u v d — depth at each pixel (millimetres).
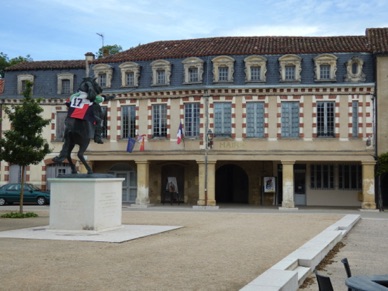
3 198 42281
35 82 45969
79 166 44188
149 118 41906
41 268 11867
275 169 42969
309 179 42781
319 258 13930
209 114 40531
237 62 40781
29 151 28062
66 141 20188
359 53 39594
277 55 40344
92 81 20547
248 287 9070
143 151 41562
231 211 35031
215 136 40500
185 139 40906
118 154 42250
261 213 32281
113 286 10086
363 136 38938
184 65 41344
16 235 18078
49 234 18359
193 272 11547
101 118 20844
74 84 45250
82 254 13945
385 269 13320
